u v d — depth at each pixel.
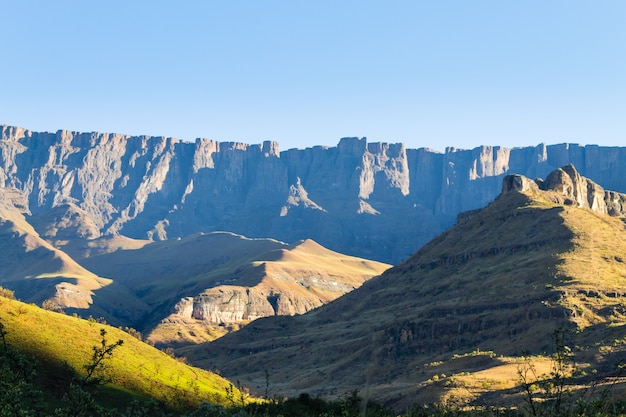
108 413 63.00
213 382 197.38
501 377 180.25
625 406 65.44
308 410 133.75
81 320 199.75
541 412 55.44
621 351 192.75
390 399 185.62
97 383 64.44
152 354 197.88
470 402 159.00
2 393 59.91
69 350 166.25
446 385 177.62
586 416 54.53
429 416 107.25
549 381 57.69
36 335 166.38
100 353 66.19
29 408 61.62
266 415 104.50
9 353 63.88
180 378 185.00
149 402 87.62
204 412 95.81
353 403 114.31
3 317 169.38
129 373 169.00
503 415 91.88
